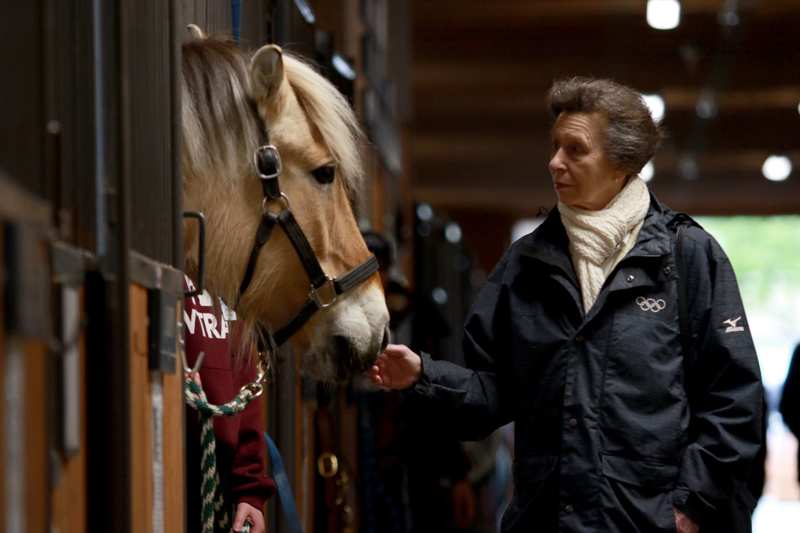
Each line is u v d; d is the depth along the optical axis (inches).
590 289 197.2
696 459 190.2
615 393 192.5
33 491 108.4
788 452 1449.3
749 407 191.5
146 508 149.9
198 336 198.1
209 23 236.4
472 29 1037.2
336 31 451.5
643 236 197.6
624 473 190.7
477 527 429.1
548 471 195.6
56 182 119.6
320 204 203.2
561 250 200.8
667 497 191.2
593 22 1012.5
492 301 208.5
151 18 162.7
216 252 197.0
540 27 1027.9
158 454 156.9
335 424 327.9
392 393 341.1
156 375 156.6
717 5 959.6
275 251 200.8
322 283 203.8
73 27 128.3
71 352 121.0
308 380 296.5
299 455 288.2
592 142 197.8
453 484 358.0
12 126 105.9
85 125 132.2
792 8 960.9
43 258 110.7
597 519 190.1
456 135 1414.9
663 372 193.5
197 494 201.2
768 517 991.6
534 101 1266.0
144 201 155.4
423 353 211.3
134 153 149.0
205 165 192.4
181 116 178.4
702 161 1510.8
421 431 341.1
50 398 114.2
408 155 767.7
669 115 1309.1
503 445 595.8
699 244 197.9
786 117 1320.1
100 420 134.8
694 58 1093.1
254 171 196.5
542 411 197.9
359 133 213.6
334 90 209.5
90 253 132.7
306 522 299.1
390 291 333.7
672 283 196.9
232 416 203.6
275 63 195.8
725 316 194.5
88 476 132.9
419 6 976.9
